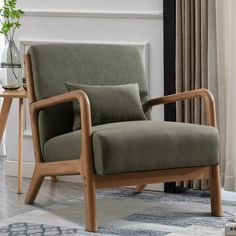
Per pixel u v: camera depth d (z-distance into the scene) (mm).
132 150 3479
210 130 3727
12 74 4414
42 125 3938
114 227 3543
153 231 3447
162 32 4543
